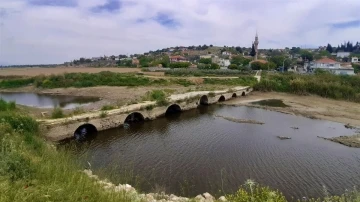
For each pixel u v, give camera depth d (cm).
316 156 2305
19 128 1889
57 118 2702
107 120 3044
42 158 1104
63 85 7656
